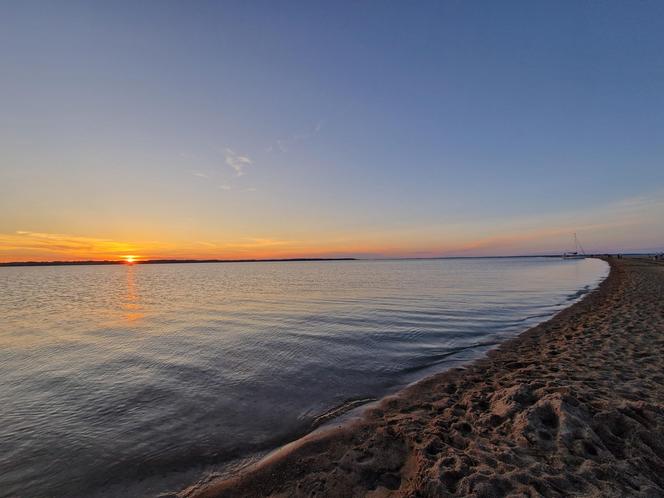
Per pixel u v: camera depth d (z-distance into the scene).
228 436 6.20
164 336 14.61
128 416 7.12
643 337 10.70
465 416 6.12
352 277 58.75
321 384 8.73
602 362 8.61
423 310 20.09
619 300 19.11
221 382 9.01
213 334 14.86
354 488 4.39
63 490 4.86
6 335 15.18
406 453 5.04
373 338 13.50
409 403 7.15
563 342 11.16
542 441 4.80
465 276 54.34
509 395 6.33
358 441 5.56
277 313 20.17
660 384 6.88
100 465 5.42
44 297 32.31
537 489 3.87
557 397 5.66
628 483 3.91
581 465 4.25
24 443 6.10
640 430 4.86
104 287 45.47
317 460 5.11
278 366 10.24
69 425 6.76
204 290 37.72
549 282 39.31
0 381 9.32
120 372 9.97
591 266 80.75
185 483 4.92
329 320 17.47
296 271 96.56
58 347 12.99
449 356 10.88
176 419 6.95
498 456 4.59
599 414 5.23
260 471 4.98
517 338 12.62
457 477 4.19
